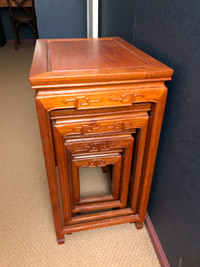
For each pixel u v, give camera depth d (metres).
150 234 0.97
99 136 0.76
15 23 3.52
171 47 0.68
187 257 0.69
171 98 0.72
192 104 0.60
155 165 0.89
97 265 0.88
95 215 0.93
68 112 0.66
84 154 0.82
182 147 0.67
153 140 0.75
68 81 0.59
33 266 0.88
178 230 0.74
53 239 0.98
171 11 0.66
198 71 0.56
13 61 3.15
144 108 0.71
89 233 1.00
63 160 0.74
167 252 0.84
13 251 0.93
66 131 0.69
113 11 1.31
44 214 1.09
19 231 1.01
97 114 0.68
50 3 1.97
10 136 1.67
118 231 1.01
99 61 0.70
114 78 0.60
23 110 2.00
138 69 0.62
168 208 0.80
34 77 0.57
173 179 0.75
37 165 1.40
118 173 0.89
